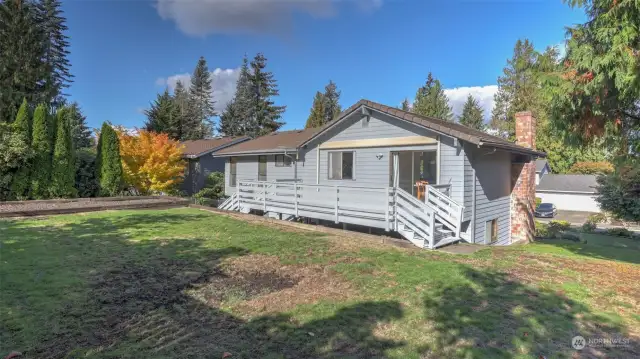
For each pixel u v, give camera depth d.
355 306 4.04
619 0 5.20
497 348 3.11
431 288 4.65
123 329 3.42
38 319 3.60
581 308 4.02
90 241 7.39
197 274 5.25
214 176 22.91
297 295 4.41
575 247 9.41
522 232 12.66
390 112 10.77
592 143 6.75
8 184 13.58
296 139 16.86
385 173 11.27
